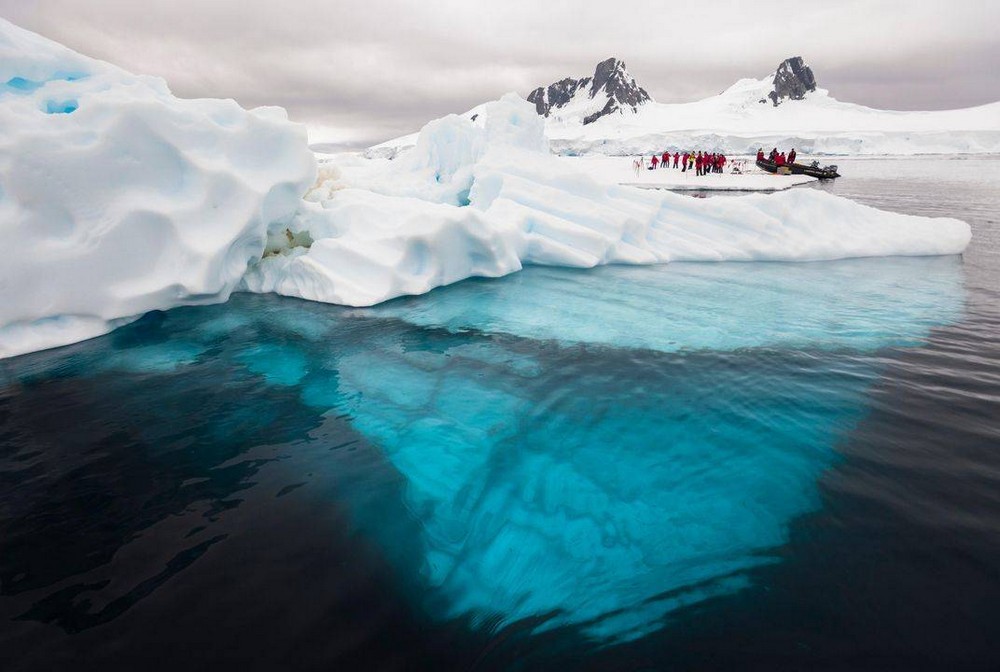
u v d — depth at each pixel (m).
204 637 1.97
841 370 4.17
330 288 6.19
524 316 5.70
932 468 2.88
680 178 23.38
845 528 2.46
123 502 2.77
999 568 2.17
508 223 7.76
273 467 3.11
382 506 2.78
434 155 11.05
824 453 3.07
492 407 3.81
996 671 1.75
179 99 5.77
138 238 5.02
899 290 6.44
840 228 8.80
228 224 5.41
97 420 3.64
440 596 2.21
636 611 2.11
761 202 8.76
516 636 2.02
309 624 2.04
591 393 3.95
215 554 2.40
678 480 2.94
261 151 5.89
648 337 5.04
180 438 3.42
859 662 1.81
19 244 4.45
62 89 5.21
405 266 6.40
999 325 5.11
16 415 3.69
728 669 1.82
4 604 2.11
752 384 3.98
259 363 4.59
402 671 1.86
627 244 8.41
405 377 4.32
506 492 2.91
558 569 2.36
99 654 1.89
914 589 2.10
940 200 15.41
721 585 2.20
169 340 5.07
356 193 7.94
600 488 2.91
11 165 4.28
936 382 3.91
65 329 4.91
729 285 6.81
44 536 2.50
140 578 2.25
